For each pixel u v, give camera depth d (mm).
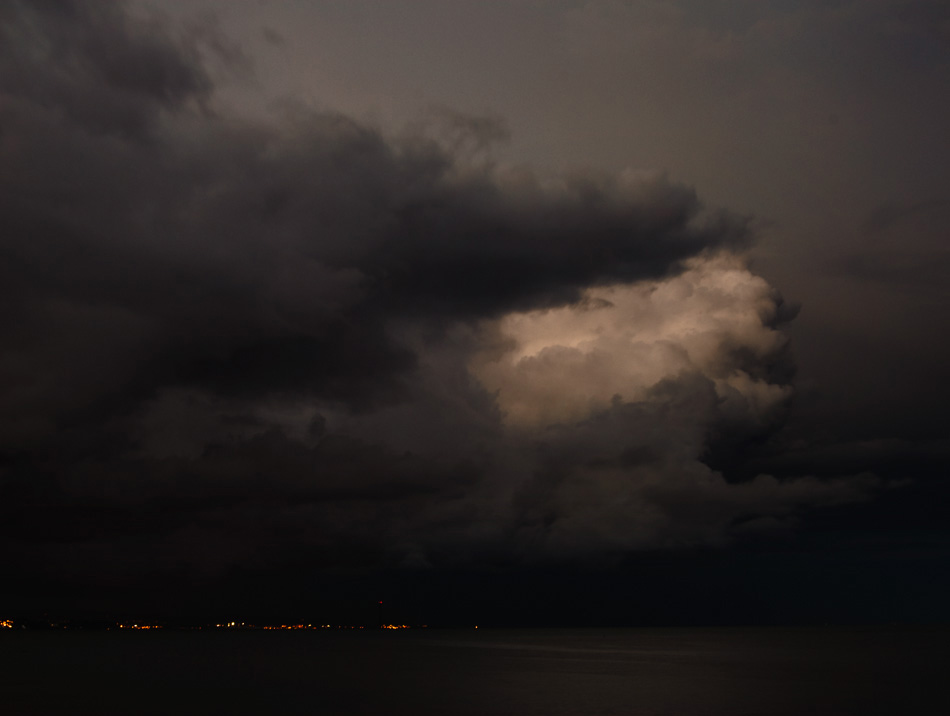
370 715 82125
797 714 80062
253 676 135875
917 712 81688
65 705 92688
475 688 110062
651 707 86688
